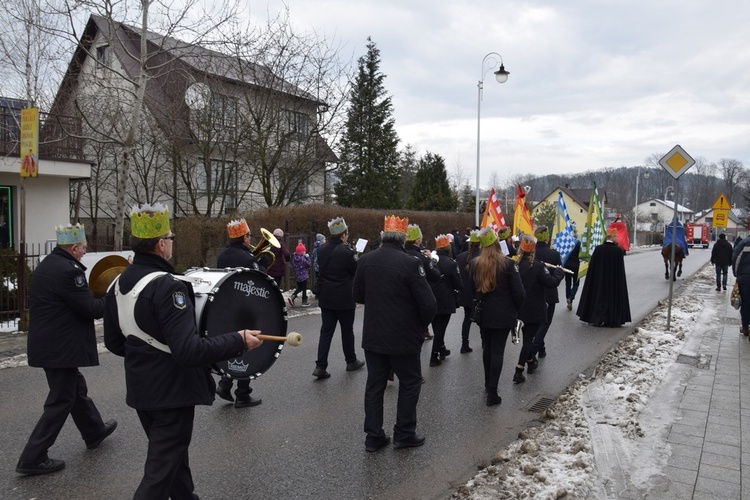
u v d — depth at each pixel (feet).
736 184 386.11
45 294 14.42
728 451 16.17
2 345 29.12
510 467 15.15
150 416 10.90
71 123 54.08
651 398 21.02
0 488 13.97
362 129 116.37
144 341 10.50
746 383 22.90
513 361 27.78
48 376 14.82
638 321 39.45
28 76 48.32
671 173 34.71
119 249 49.93
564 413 19.56
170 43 70.90
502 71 80.64
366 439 16.69
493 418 19.67
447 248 26.78
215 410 20.02
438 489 14.38
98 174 75.00
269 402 20.90
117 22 51.08
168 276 10.55
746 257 32.45
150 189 78.74
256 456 16.19
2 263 34.19
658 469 15.02
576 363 27.43
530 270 23.66
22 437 17.16
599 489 13.93
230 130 69.05
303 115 71.05
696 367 25.43
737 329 34.88
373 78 118.73
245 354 13.10
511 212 147.23
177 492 11.61
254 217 58.13
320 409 20.21
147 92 71.31
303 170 71.36
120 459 15.72
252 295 13.29
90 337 15.19
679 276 72.13
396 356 16.55
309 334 33.30
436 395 22.26
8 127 49.67
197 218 56.95
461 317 41.57
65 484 14.25
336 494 14.03
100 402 20.24
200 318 11.99
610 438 17.08
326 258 23.77
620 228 65.05
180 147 68.03
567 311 43.98
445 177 136.05
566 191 199.93
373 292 16.42
